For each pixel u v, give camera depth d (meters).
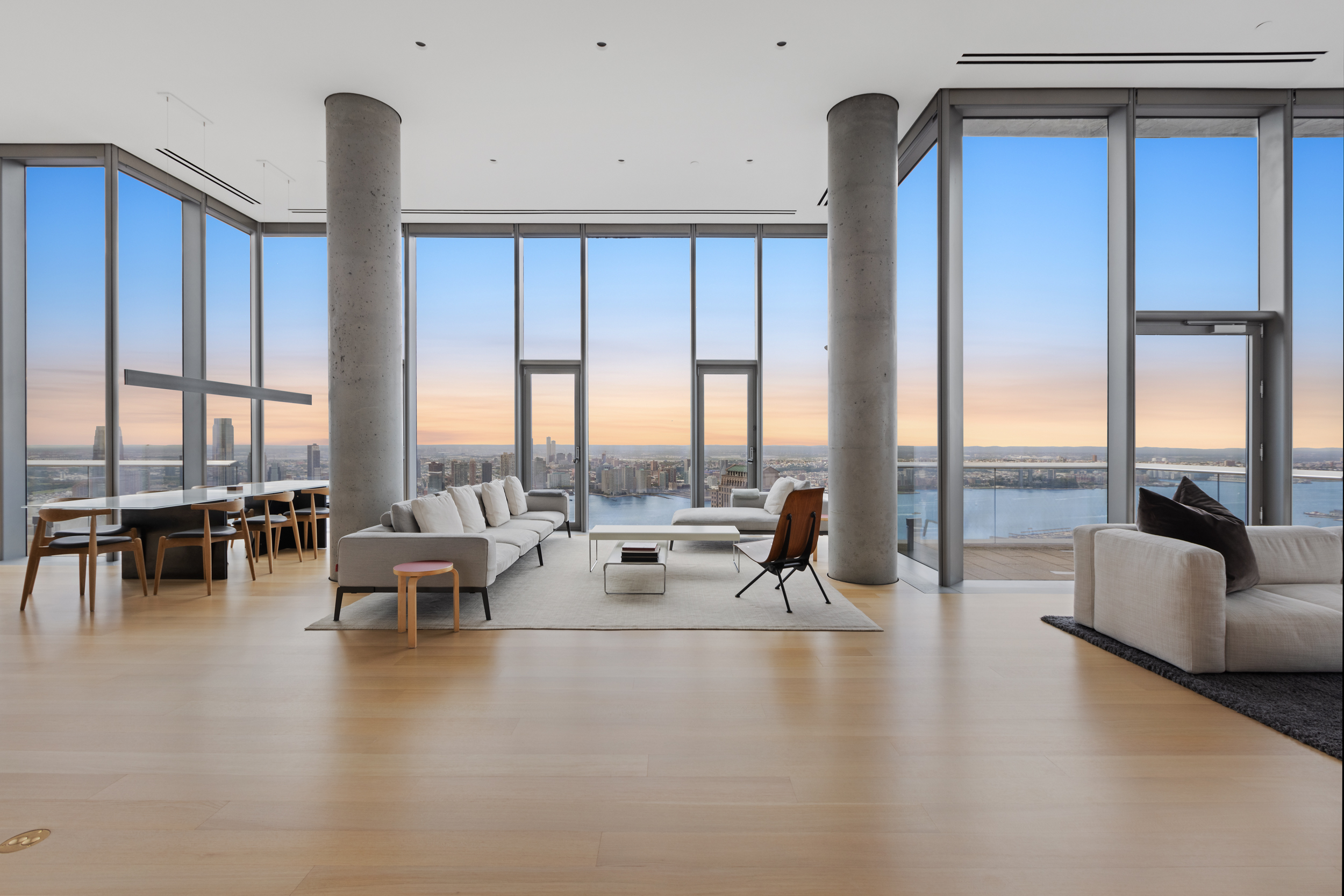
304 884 1.66
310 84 5.38
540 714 2.75
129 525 5.65
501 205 7.95
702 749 2.43
